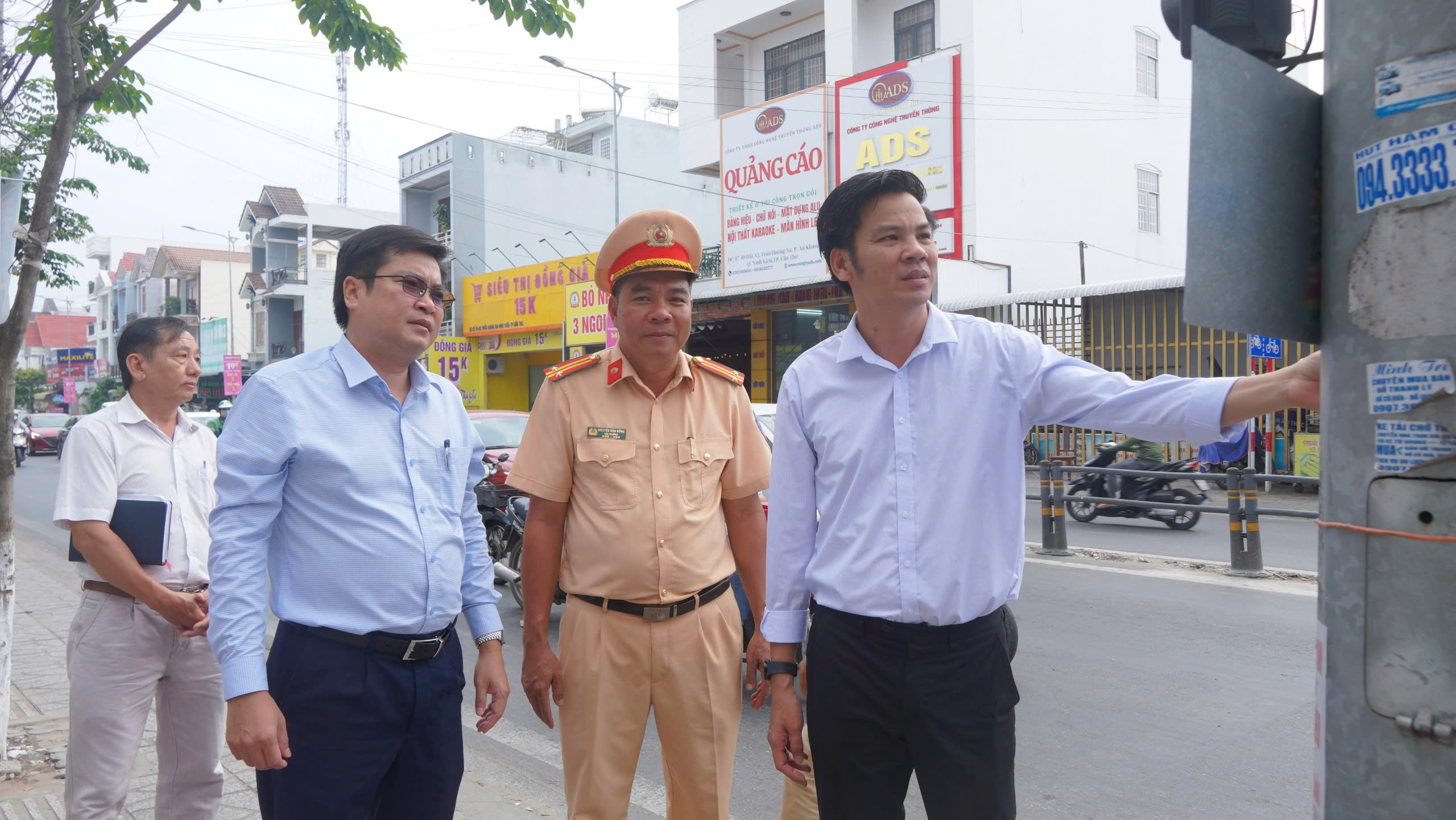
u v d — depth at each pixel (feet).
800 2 59.31
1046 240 53.83
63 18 12.20
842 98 53.67
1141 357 46.21
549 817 11.78
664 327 8.34
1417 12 3.88
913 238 6.48
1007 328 6.66
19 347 12.47
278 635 6.97
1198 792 12.14
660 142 92.99
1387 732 3.96
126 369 9.53
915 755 6.47
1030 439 50.88
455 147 81.35
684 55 66.33
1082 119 56.13
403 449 7.32
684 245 8.45
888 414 6.60
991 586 6.41
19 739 13.58
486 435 30.09
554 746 14.75
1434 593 3.83
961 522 6.39
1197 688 16.10
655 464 8.42
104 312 191.01
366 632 6.91
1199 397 5.47
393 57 15.49
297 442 6.88
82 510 8.84
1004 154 51.34
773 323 60.95
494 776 13.47
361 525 6.97
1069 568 26.58
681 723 8.34
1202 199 4.04
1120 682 16.53
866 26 56.75
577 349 63.41
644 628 8.20
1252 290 4.22
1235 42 4.82
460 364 78.38
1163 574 25.34
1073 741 13.93
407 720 7.10
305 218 113.50
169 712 9.43
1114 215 58.44
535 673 8.45
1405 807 3.90
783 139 56.18
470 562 8.34
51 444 98.27
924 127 50.49
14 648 19.12
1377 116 4.00
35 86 22.94
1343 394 4.18
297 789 6.75
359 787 6.86
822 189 54.44
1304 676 16.56
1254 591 22.97
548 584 8.58
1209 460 41.93
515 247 84.38
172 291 151.33
